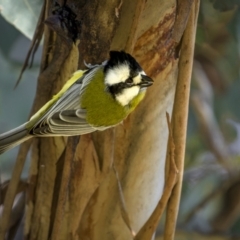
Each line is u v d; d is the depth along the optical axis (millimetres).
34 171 6262
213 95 10422
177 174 5637
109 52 5754
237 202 10617
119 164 6043
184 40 5609
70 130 5660
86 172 5941
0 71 10680
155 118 6023
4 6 7234
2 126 11000
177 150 5660
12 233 6793
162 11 5766
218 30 9680
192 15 5570
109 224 6129
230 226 10570
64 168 5773
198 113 10555
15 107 10797
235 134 10844
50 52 5988
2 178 11438
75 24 5688
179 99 5637
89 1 5617
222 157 10820
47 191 6203
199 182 11250
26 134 5867
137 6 5434
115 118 5762
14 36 9258
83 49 5742
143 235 5586
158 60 5918
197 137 10844
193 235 10211
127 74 5742
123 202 5816
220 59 10273
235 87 10344
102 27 5648
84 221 6109
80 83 5844
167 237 5688
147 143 6051
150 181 6164
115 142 6008
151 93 5977
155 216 5516
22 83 10797
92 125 5719
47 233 6238
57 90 6098
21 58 9250
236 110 10367
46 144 6109
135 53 5871
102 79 5832
